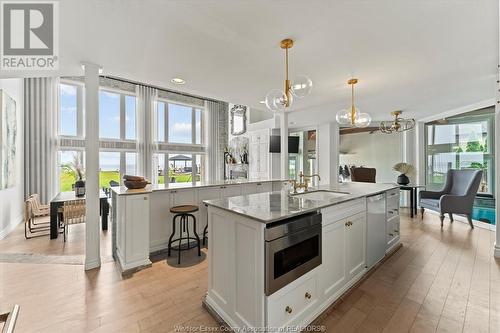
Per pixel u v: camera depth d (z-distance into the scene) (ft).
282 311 5.07
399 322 5.78
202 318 5.95
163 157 24.29
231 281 5.61
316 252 5.94
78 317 5.90
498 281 7.70
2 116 11.86
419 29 6.42
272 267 4.83
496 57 8.12
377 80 10.30
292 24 6.21
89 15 5.79
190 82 10.68
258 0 5.27
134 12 5.67
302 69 9.13
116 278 7.93
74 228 14.11
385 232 9.50
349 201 7.23
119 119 21.02
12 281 7.70
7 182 12.63
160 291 7.14
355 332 5.45
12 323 3.09
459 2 5.31
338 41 7.09
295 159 23.53
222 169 27.86
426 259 9.47
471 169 15.07
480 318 5.88
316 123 21.47
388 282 7.69
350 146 22.20
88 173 8.59
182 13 5.73
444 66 8.84
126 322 5.75
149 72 9.48
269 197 7.47
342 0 5.27
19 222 14.78
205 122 27.02
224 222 5.88
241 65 8.82
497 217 9.78
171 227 10.63
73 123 18.49
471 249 10.52
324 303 6.20
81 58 8.13
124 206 8.46
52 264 9.02
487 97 12.84
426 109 15.58
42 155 16.61
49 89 16.96
